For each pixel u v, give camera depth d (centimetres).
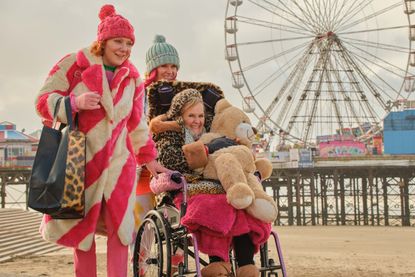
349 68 5206
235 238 504
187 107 557
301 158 5519
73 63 485
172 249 527
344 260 1611
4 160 6588
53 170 448
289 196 5622
